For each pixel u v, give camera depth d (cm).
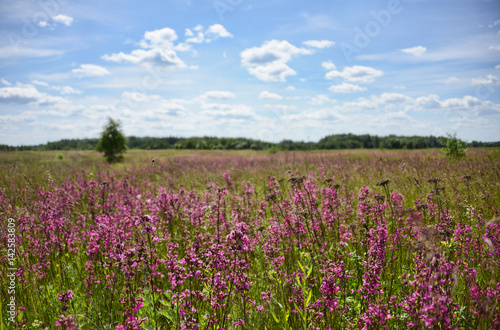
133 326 289
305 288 343
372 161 1784
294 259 452
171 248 404
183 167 1927
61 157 4156
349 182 1082
